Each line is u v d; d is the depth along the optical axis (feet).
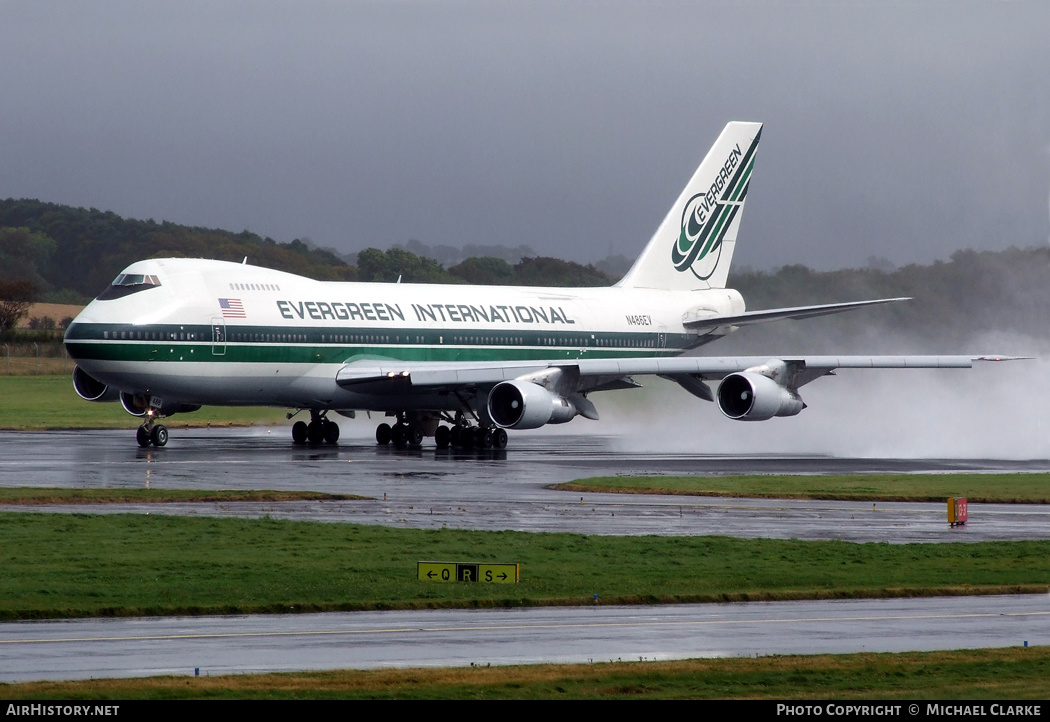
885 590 265.54
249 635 221.25
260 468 513.04
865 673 196.65
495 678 190.80
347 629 227.61
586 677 192.13
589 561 296.71
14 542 309.01
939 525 371.97
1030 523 377.71
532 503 407.44
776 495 435.12
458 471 513.45
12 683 184.96
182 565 281.13
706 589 266.98
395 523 358.43
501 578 271.28
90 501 397.80
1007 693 185.47
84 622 230.48
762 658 205.87
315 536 326.24
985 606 254.47
